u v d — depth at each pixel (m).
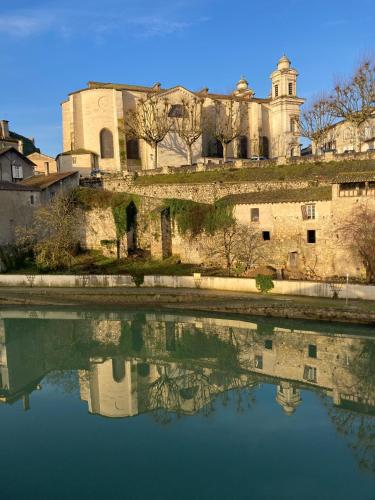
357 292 30.02
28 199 47.44
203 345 27.38
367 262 33.31
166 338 28.98
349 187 35.25
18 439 16.31
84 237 48.88
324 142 73.06
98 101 68.25
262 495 12.38
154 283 36.72
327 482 13.05
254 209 40.03
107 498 12.41
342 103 56.78
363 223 33.53
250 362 24.48
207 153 73.12
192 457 14.62
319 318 28.09
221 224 41.53
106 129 68.81
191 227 43.41
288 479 13.26
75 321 32.88
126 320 33.06
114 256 46.25
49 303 35.12
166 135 68.00
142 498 12.25
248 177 49.66
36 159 77.12
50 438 16.38
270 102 80.38
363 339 26.77
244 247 39.72
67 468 14.14
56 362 25.42
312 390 20.38
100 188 54.88
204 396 20.17
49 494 12.72
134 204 47.38
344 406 18.56
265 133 80.56
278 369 23.30
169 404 19.39
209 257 42.28
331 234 36.03
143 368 24.36
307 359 24.50
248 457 14.50
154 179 54.44
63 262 42.75
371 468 13.62
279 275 36.94
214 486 12.91
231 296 32.66
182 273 39.81
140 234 47.44
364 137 67.06
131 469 13.96
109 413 18.50
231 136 69.38
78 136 69.88
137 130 66.12
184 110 67.44
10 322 32.75
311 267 37.22
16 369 24.45
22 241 44.28
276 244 38.91
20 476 13.73
